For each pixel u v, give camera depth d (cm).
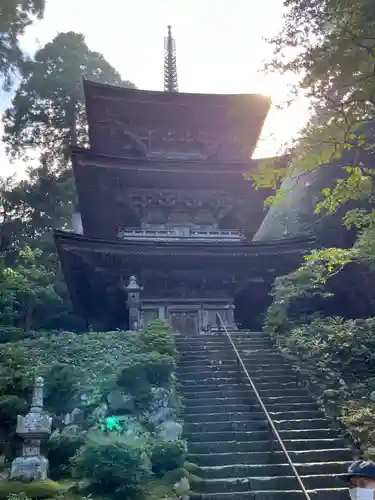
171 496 1042
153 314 2717
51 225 4353
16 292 2903
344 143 1209
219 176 2980
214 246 2658
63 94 4628
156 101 2992
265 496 1098
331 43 1119
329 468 1195
